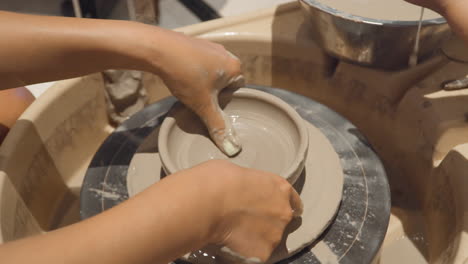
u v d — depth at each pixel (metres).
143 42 0.91
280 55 1.52
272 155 1.01
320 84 1.53
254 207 0.71
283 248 0.88
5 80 0.91
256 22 1.54
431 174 1.23
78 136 1.44
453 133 1.18
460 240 0.93
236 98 1.08
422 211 1.30
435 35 1.19
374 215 0.98
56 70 0.92
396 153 1.41
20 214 1.12
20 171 1.17
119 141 1.16
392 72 1.31
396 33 1.15
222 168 0.69
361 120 1.49
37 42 0.88
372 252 0.92
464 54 1.31
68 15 1.94
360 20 1.14
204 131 1.06
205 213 0.64
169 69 0.93
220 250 0.77
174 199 0.62
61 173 1.38
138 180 1.01
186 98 0.97
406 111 1.30
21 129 1.20
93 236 0.57
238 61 1.01
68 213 1.34
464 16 0.84
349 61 1.32
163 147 0.93
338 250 0.92
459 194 1.04
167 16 1.97
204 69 0.95
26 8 2.00
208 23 1.53
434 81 1.29
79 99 1.40
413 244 1.23
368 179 1.05
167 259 0.63
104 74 1.44
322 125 1.18
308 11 1.27
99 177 1.08
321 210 0.94
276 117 1.05
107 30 0.91
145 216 0.60
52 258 0.54
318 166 1.02
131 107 1.54
